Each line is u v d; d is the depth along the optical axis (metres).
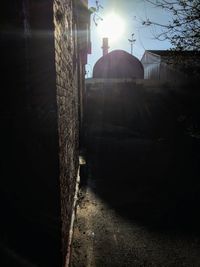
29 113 2.69
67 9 4.29
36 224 2.73
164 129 18.25
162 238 4.79
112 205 6.22
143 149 12.91
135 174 8.86
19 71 2.66
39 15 2.74
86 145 13.77
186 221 5.47
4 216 2.62
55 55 2.78
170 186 7.60
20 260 2.64
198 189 7.21
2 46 2.63
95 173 8.95
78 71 9.27
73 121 5.52
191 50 9.13
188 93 17.22
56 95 2.77
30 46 2.74
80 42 10.02
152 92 21.80
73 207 4.85
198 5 8.20
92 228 5.08
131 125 21.20
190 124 13.48
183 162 9.90
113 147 13.45
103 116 21.95
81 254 4.23
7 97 2.65
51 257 2.80
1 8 2.61
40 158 2.74
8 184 2.65
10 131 2.66
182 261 4.14
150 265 4.02
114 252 4.32
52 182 2.77
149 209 6.03
